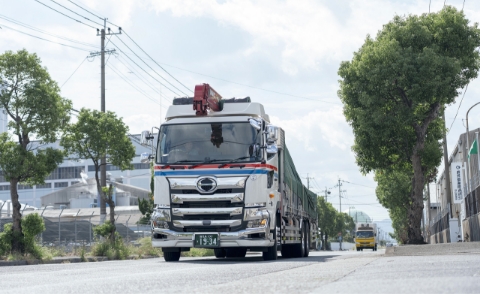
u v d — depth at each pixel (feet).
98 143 95.04
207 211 47.96
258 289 16.56
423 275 19.80
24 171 74.54
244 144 48.85
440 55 88.99
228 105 51.13
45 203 288.92
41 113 75.10
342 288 15.79
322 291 15.14
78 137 95.30
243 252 74.59
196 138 49.52
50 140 77.82
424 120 93.09
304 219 71.51
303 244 68.85
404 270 22.94
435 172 114.52
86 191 286.05
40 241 87.97
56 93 77.20
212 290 16.83
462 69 92.38
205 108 49.14
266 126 49.52
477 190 137.80
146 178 356.38
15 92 75.92
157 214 49.21
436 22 92.38
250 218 47.75
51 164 78.07
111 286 19.81
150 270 32.14
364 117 92.17
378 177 174.09
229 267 33.63
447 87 87.35
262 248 50.60
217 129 49.57
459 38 91.30
